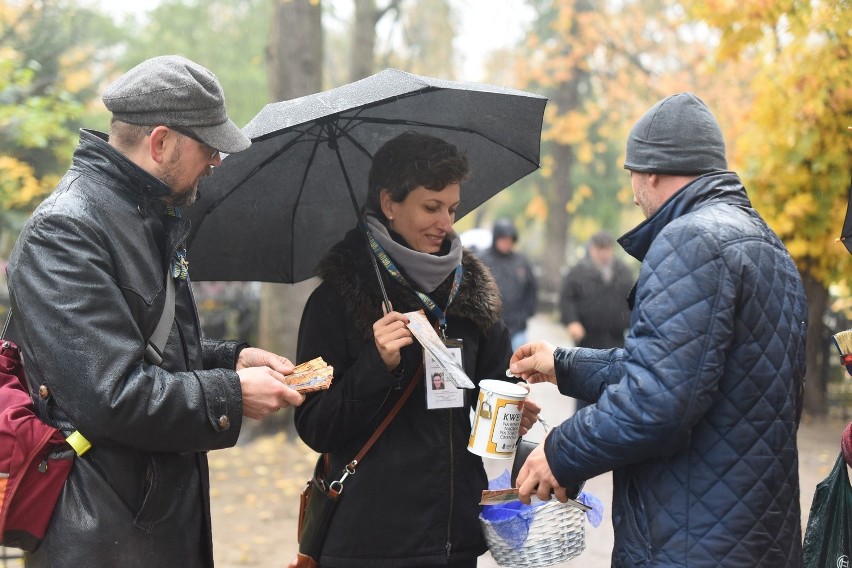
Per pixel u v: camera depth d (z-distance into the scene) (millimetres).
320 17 7266
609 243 7383
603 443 2148
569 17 16500
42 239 2119
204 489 2441
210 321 9617
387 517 2730
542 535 2580
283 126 2525
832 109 5652
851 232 2977
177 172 2297
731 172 2334
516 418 2592
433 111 3008
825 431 7984
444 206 2793
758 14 5320
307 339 2801
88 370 2070
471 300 2873
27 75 7047
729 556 2143
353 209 3254
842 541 2805
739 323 2150
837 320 8625
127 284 2199
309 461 7230
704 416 2182
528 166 3211
